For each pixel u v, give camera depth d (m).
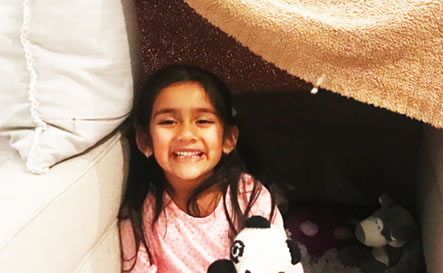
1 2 0.70
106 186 0.78
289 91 1.18
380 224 1.06
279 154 1.25
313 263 1.12
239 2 0.71
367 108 1.18
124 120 0.83
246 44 0.76
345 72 0.75
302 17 0.72
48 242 0.61
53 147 0.71
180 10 1.09
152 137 0.86
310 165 1.25
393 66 0.74
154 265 0.91
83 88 0.72
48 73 0.71
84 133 0.72
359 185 1.26
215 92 0.86
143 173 0.93
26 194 0.63
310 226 1.15
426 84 0.75
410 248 1.08
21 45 0.70
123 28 0.75
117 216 0.87
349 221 1.18
